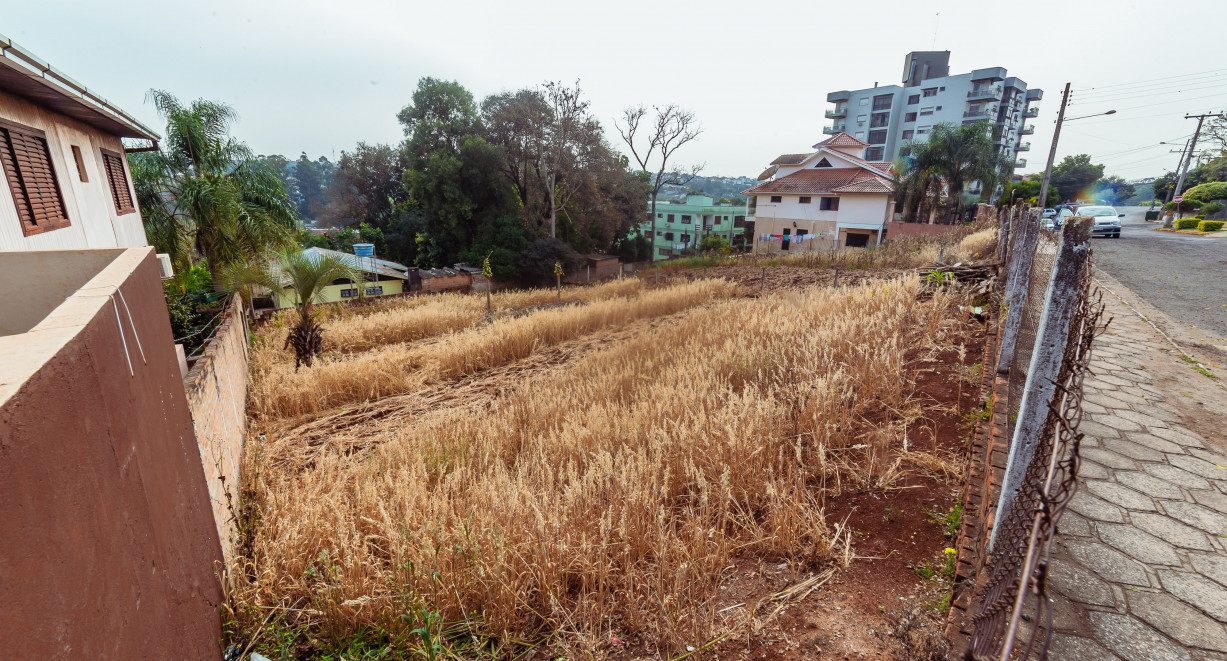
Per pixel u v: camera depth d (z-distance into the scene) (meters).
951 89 57.31
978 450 3.52
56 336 1.36
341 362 8.99
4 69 4.79
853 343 6.11
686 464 3.99
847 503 3.57
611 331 12.59
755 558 3.25
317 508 3.75
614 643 2.73
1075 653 2.17
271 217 13.01
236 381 6.55
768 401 4.66
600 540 3.29
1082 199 57.09
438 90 31.55
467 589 3.02
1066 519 3.01
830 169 35.25
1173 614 2.35
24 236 5.46
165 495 2.08
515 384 8.38
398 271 29.19
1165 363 5.45
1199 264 11.99
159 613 1.79
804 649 2.48
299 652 2.94
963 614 2.32
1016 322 4.29
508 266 29.77
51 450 1.18
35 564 1.07
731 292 16.33
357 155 39.59
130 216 9.88
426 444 5.29
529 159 32.78
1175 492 3.23
